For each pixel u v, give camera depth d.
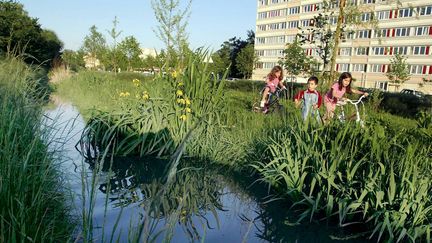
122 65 35.34
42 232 2.44
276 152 4.63
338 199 3.78
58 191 3.39
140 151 5.76
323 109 7.26
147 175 4.77
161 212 3.53
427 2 44.59
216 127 6.39
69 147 5.82
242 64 61.09
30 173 2.97
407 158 3.67
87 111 8.05
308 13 60.19
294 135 4.63
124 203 3.64
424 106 16.39
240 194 4.37
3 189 2.48
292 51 32.56
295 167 4.16
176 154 1.71
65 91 14.89
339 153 3.99
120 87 11.91
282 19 66.69
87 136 6.11
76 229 2.89
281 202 4.18
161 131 5.99
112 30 30.41
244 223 3.51
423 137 5.28
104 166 5.05
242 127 6.71
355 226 3.63
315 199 3.90
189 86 6.30
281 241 3.18
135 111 6.22
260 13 72.81
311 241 3.24
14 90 4.19
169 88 6.54
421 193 3.35
